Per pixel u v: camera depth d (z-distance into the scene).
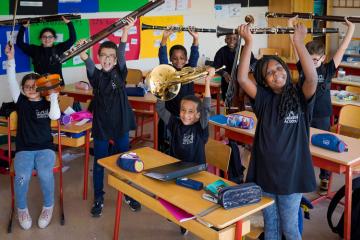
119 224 3.04
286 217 2.24
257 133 2.20
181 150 2.78
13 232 3.01
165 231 3.02
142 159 2.60
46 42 4.65
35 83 2.98
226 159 2.66
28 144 3.01
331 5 8.00
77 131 3.21
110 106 3.07
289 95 2.10
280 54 7.70
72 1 5.16
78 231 3.03
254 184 2.04
